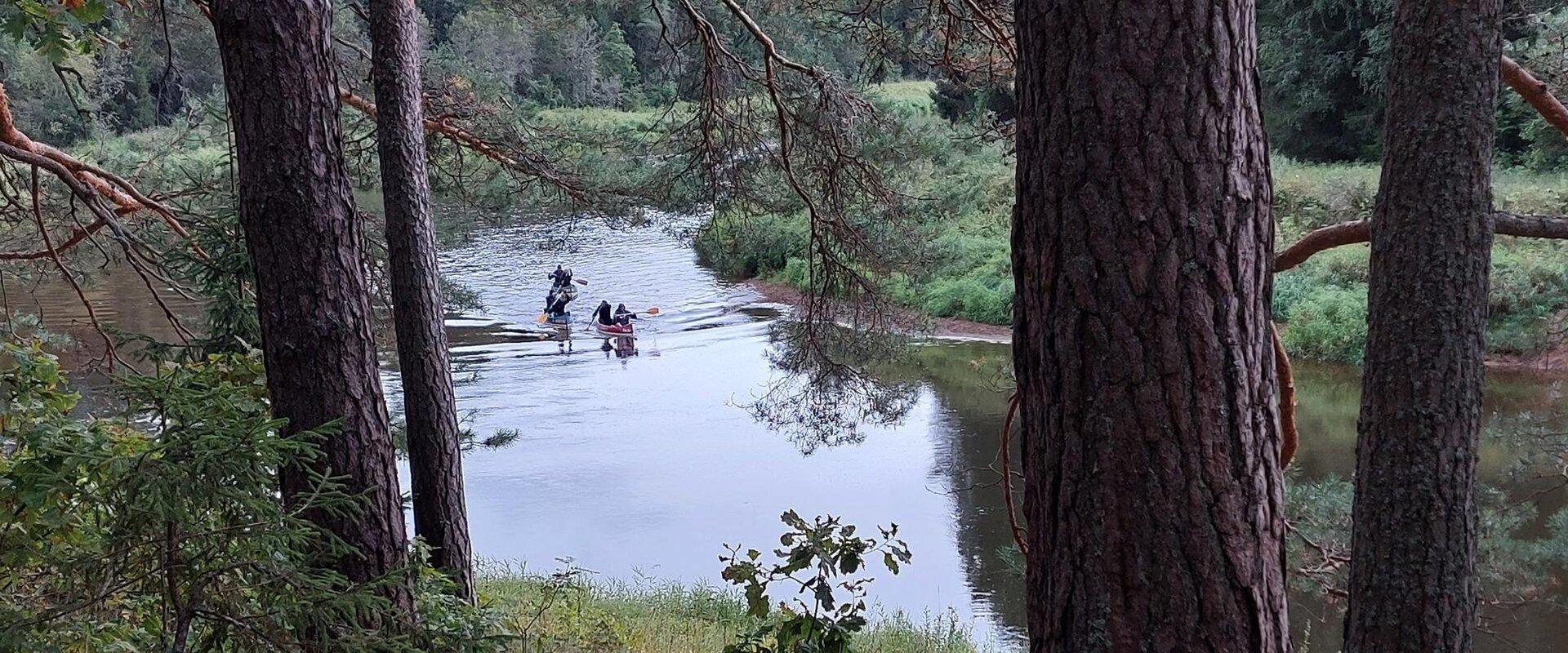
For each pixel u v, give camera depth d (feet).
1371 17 91.25
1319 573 21.74
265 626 10.47
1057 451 7.79
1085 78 7.26
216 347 16.87
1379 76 85.87
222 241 17.34
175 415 10.57
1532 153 66.28
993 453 54.54
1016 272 8.04
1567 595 25.41
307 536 11.38
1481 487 25.62
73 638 10.98
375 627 13.03
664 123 33.86
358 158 31.86
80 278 31.86
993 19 27.25
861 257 33.27
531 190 34.68
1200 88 7.14
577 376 73.41
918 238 33.83
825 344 35.73
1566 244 56.95
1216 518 7.36
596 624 29.78
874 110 31.22
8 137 20.51
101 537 10.84
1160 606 7.47
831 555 13.73
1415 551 15.60
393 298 22.66
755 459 54.95
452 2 74.69
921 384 67.05
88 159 25.64
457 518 22.81
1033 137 7.66
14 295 73.92
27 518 11.05
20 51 36.58
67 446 10.45
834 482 51.03
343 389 14.06
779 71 30.86
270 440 10.27
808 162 32.14
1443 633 15.55
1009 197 67.82
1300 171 85.35
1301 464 48.06
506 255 119.14
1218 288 7.28
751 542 44.01
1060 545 7.87
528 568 41.11
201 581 10.32
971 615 36.99
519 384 71.56
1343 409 57.47
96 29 19.70
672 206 33.91
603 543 44.34
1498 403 47.65
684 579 40.14
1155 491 7.38
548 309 90.33
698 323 89.71
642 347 82.02
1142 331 7.30
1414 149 15.23
